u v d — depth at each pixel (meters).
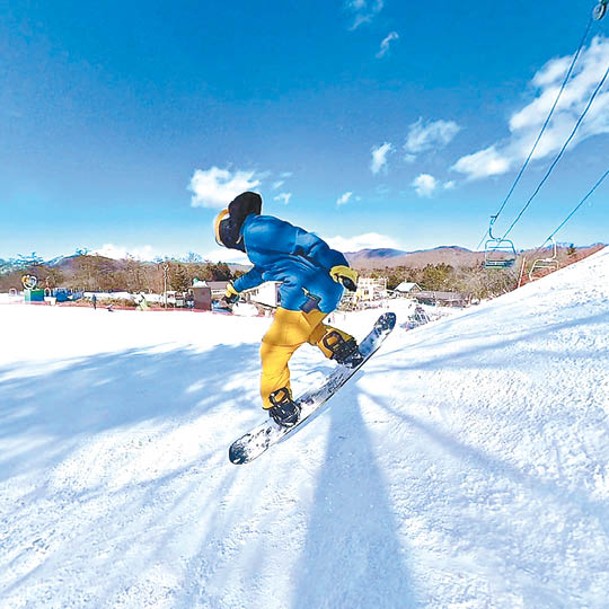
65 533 1.93
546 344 2.41
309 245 1.96
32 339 10.66
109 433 3.32
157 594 1.43
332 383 2.48
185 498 2.12
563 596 0.90
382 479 1.66
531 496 1.24
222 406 3.97
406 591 1.07
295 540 1.52
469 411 1.96
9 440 3.24
